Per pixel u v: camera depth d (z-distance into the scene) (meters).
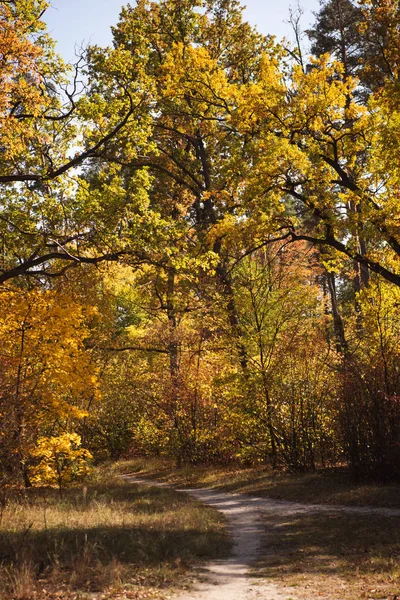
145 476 27.48
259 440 23.11
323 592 6.83
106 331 28.41
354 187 19.53
